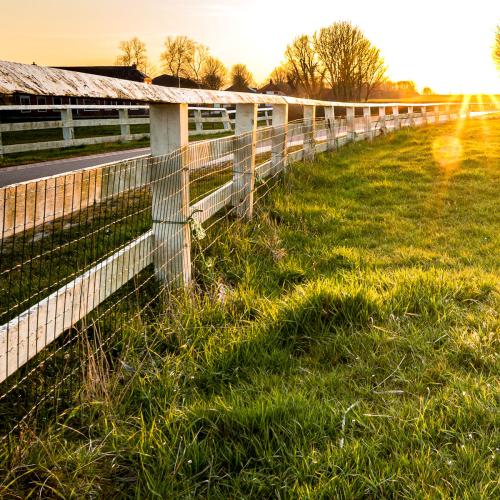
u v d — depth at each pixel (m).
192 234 4.11
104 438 2.29
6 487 1.90
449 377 2.84
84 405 2.50
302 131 10.02
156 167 3.59
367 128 15.74
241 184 6.15
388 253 5.52
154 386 2.73
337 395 2.69
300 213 6.86
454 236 6.18
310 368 3.01
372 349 3.17
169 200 3.80
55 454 2.18
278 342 3.26
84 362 2.69
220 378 2.90
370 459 2.15
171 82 91.56
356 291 3.71
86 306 2.79
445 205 7.79
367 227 6.61
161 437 2.28
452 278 4.33
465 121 26.22
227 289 4.06
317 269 4.82
